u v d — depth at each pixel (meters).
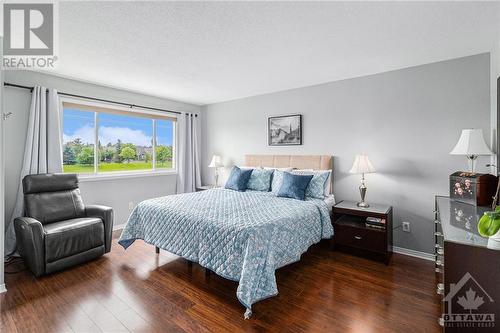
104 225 3.04
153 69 3.16
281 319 1.89
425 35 2.26
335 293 2.24
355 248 3.30
